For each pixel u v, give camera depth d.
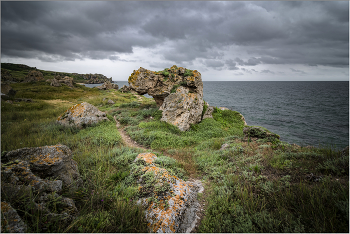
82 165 6.02
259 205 4.29
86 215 3.64
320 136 23.42
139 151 8.62
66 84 46.12
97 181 5.11
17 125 12.24
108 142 9.67
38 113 17.34
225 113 21.59
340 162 5.33
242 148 8.55
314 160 6.06
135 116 18.23
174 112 15.49
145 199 4.46
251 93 95.50
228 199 4.68
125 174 5.78
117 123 16.16
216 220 3.93
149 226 3.72
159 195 4.53
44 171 4.29
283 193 4.49
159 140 11.04
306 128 27.28
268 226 3.57
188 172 6.78
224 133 15.13
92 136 10.61
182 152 9.14
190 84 18.48
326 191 4.08
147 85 19.20
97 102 29.41
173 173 5.98
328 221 3.44
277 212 3.89
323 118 34.59
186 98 16.20
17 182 3.50
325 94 87.88
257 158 7.17
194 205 4.70
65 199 3.82
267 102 58.72
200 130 15.66
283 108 46.53
